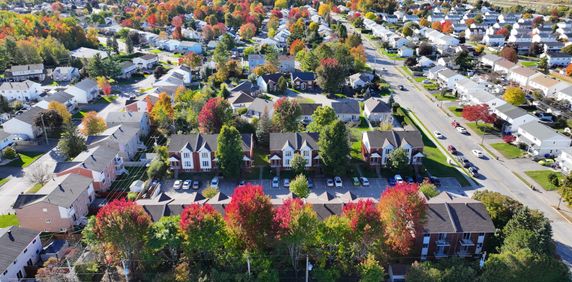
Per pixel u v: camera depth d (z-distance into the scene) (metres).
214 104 93.81
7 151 90.06
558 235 66.25
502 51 164.75
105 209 52.91
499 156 92.25
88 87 127.62
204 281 50.66
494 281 51.97
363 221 53.38
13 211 71.38
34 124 99.94
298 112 97.00
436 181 81.12
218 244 52.88
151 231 53.28
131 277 54.31
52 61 163.38
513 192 78.69
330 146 79.81
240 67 152.25
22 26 182.88
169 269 55.22
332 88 130.38
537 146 91.44
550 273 53.41
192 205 54.41
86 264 55.00
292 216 52.59
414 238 58.41
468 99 123.81
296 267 56.00
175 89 126.19
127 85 144.75
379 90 135.62
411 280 52.16
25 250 57.66
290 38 195.00
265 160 89.50
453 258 56.00
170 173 84.00
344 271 55.34
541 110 117.19
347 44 174.75
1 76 149.88
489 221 59.19
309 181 81.81
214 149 83.25
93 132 96.38
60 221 65.88
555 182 80.12
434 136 102.06
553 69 158.12
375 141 85.31
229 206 53.88
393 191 56.28
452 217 59.12
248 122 100.38
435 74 144.38
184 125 102.50
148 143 99.06
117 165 83.50
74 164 76.19
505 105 109.94
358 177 83.56
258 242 54.03
